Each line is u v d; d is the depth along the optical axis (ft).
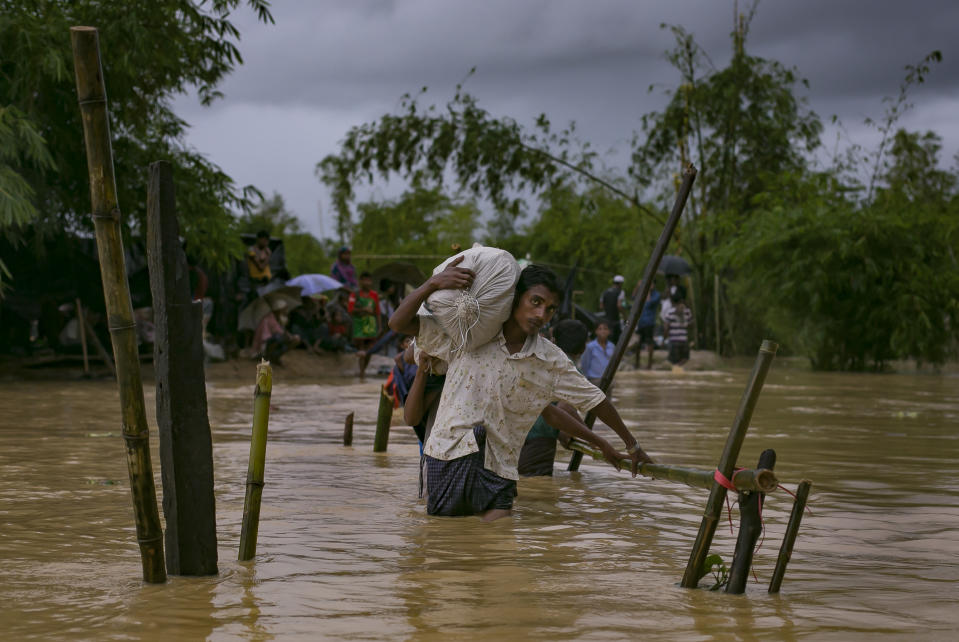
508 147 80.28
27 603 9.45
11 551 11.81
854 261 72.49
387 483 17.57
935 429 28.07
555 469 20.13
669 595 9.97
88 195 54.08
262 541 12.52
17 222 47.96
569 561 11.55
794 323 74.43
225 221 57.41
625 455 15.43
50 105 51.39
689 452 22.20
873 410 35.17
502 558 11.67
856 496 16.55
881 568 11.39
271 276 64.90
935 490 17.20
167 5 53.98
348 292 64.08
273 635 8.43
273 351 59.06
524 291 15.24
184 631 8.55
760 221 75.92
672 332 74.64
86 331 55.77
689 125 93.40
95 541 12.41
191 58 57.52
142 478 10.12
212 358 59.98
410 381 20.79
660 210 99.14
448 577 10.65
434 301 15.23
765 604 9.67
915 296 70.59
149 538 10.16
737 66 93.15
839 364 73.97
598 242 116.47
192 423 10.53
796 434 26.43
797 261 72.18
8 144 45.83
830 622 9.01
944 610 9.48
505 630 8.63
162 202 10.33
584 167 89.30
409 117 81.66
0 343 55.57
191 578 10.49
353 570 10.95
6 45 48.78
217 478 17.75
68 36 49.70
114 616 9.00
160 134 58.95
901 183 83.92
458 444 14.85
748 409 10.25
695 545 10.34
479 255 15.40
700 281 92.94
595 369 37.73
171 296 10.36
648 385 50.52
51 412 32.14
